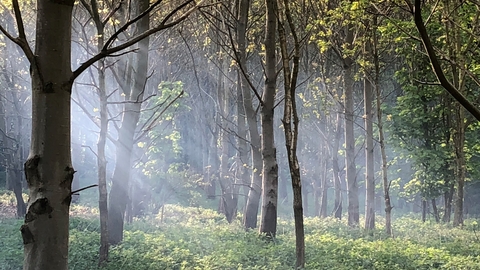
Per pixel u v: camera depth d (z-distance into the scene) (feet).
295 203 23.13
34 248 9.52
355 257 28.89
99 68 27.84
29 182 9.75
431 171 57.41
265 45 36.88
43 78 9.69
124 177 32.86
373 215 49.73
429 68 50.44
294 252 29.32
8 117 63.52
